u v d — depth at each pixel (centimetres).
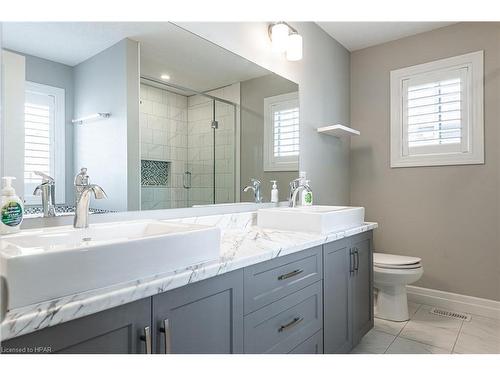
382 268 252
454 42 283
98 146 138
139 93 154
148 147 158
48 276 72
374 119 329
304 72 268
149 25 158
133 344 84
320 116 291
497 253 263
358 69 341
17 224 105
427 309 284
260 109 224
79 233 114
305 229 181
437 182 293
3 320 63
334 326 179
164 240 95
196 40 180
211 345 105
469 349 209
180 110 173
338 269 185
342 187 329
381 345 216
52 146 124
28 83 118
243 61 209
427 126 297
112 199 142
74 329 73
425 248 299
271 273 132
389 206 320
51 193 124
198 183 182
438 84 291
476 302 271
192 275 96
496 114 264
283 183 247
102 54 140
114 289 80
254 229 196
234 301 114
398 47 315
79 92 132
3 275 66
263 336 128
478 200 272
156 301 89
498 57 263
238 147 207
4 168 111
